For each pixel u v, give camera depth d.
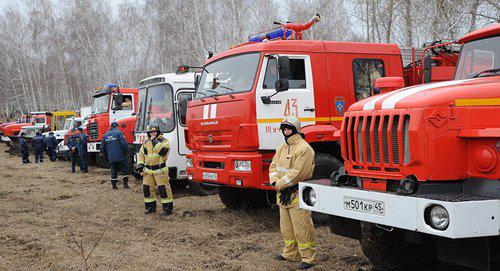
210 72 8.48
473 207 3.71
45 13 48.56
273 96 7.47
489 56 5.35
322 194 4.91
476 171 4.17
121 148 12.52
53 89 52.03
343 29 26.47
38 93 52.19
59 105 50.19
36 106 50.81
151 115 11.66
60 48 46.56
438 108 4.22
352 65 8.25
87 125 17.81
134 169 12.67
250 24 28.31
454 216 3.66
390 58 8.67
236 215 8.52
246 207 9.02
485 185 4.07
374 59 8.52
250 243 6.67
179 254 6.22
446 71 9.26
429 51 9.39
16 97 54.34
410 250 5.25
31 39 50.72
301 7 28.56
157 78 11.53
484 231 3.72
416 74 9.29
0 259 6.14
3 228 8.01
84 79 45.88
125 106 17.84
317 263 5.68
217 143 7.97
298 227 5.53
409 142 4.27
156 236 7.28
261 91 7.41
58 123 27.16
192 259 6.00
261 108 7.38
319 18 8.95
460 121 4.24
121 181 14.26
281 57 7.23
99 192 11.98
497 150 4.02
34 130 26.94
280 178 5.68
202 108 8.24
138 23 37.78
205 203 9.93
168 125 11.00
